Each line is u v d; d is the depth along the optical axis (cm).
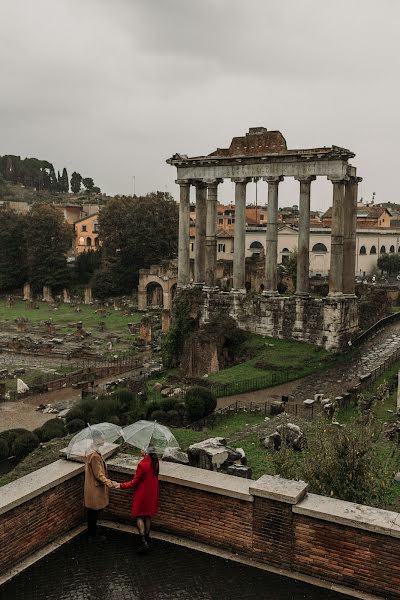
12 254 12950
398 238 12756
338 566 1230
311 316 5306
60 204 19025
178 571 1280
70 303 11788
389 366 4681
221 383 4438
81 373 5769
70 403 4831
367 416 2152
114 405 3438
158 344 7400
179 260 6050
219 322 5641
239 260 5728
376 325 5884
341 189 5134
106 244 11906
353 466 1598
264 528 1297
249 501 1307
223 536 1350
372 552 1195
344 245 5384
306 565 1264
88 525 1409
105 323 9281
